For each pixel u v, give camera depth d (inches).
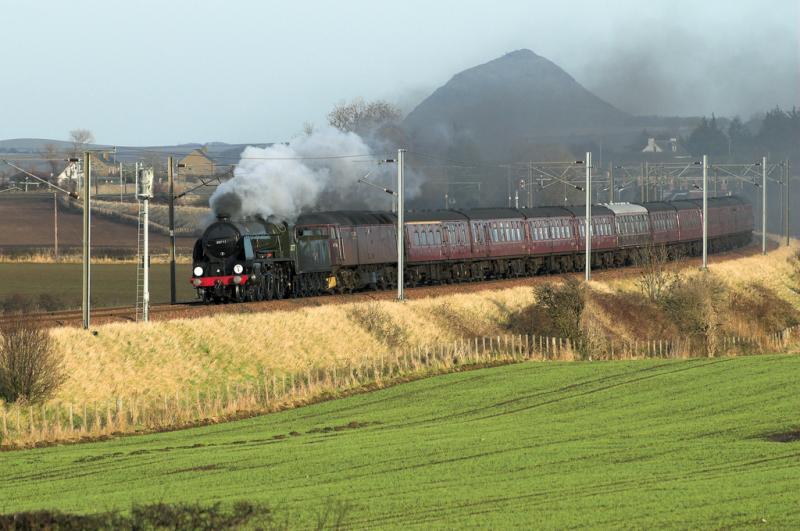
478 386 7086.6
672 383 6889.8
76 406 5851.4
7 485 4185.5
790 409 5693.9
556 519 3334.2
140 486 4092.0
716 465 4178.2
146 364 6510.8
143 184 7071.9
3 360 5748.0
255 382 6840.6
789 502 3457.2
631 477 3983.8
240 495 3843.5
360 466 4404.5
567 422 5649.6
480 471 4217.5
